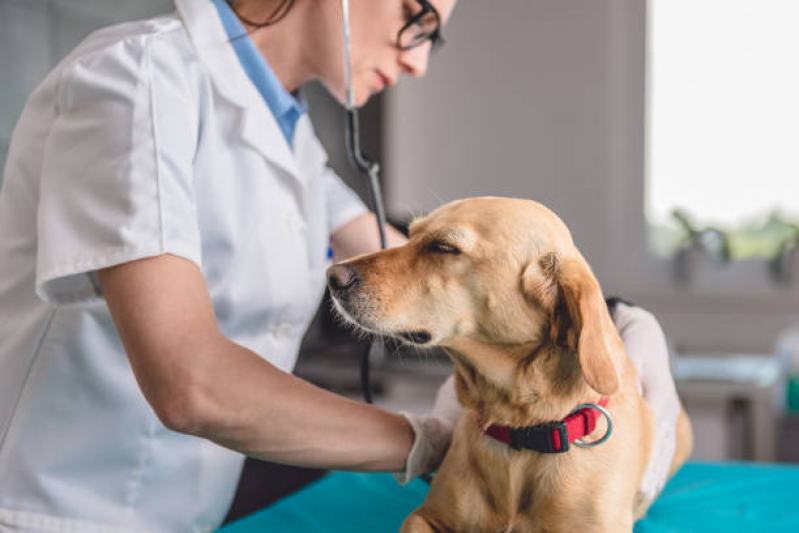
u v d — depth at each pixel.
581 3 3.06
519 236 0.88
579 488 0.84
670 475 1.28
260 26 0.96
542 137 3.13
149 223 0.71
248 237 0.90
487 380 0.89
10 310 0.87
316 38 0.98
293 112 1.06
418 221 0.99
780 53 2.95
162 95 0.77
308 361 2.55
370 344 1.08
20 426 0.84
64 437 0.84
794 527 1.10
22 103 1.68
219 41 0.91
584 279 0.82
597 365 0.76
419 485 1.27
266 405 0.69
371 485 1.26
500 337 0.87
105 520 0.86
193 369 0.67
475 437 0.91
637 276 3.19
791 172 3.00
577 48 3.08
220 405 0.67
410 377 2.39
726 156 3.06
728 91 3.02
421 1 0.94
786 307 3.02
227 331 0.92
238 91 0.91
